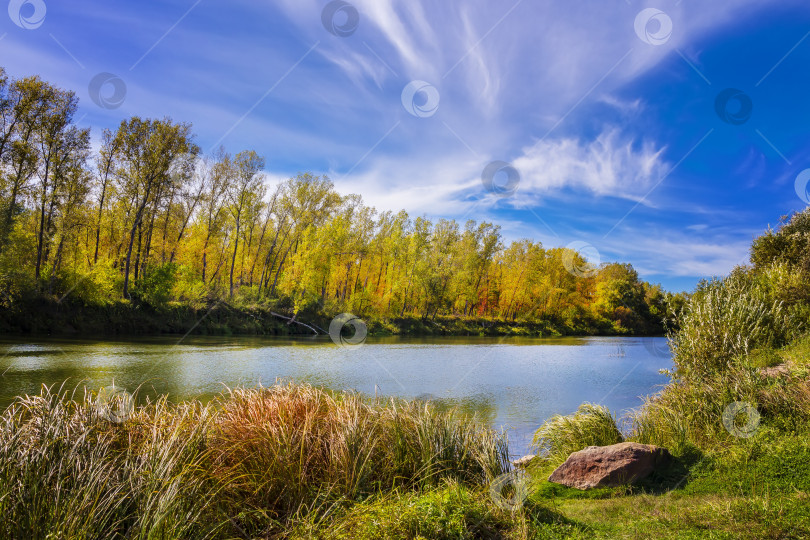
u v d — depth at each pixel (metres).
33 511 2.57
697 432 5.56
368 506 3.59
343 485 4.02
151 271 29.22
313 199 38.91
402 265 47.03
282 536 3.35
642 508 3.84
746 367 6.21
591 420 6.04
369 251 44.22
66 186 25.56
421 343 33.12
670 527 3.39
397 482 4.30
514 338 43.97
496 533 3.41
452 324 48.19
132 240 28.50
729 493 4.01
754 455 4.68
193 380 13.19
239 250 42.75
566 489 4.54
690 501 3.92
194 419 4.27
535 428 8.98
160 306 27.81
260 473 3.95
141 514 2.84
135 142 28.55
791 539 3.02
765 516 3.38
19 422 3.55
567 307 55.03
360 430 4.58
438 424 5.05
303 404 4.97
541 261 52.91
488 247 51.22
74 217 26.73
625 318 54.88
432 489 3.98
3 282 20.92
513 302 55.41
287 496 3.88
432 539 3.10
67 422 3.58
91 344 19.84
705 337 7.17
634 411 7.39
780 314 8.66
